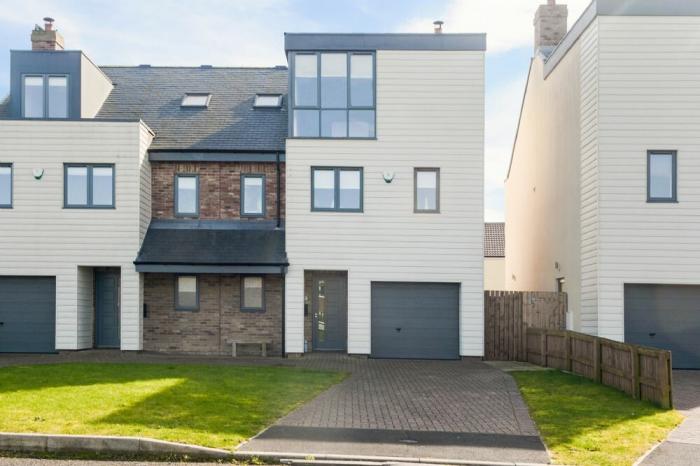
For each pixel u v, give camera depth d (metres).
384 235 20.09
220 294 20.77
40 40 23.78
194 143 21.23
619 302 17.98
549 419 11.33
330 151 20.16
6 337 20.17
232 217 21.03
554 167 22.50
